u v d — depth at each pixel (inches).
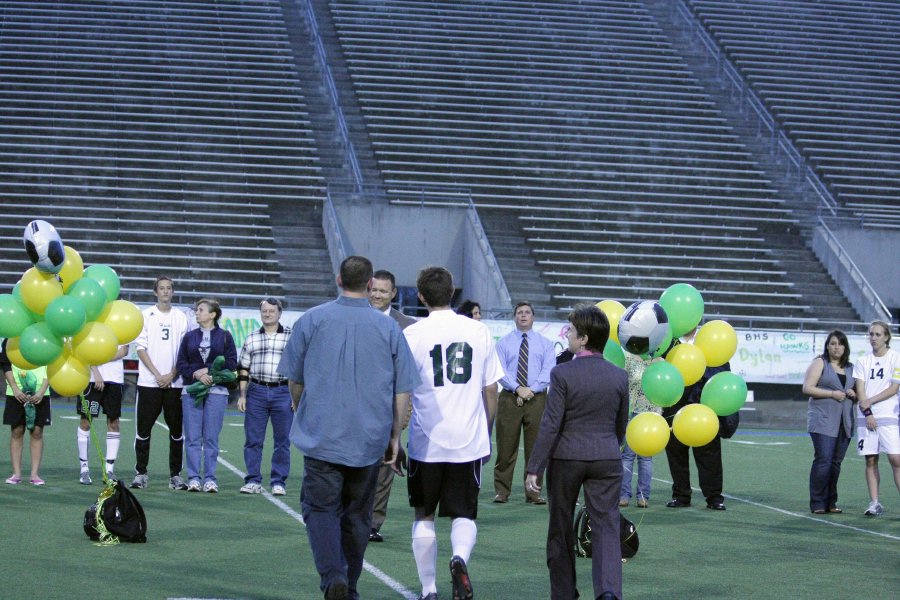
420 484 296.8
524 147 1395.2
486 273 1149.1
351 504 282.0
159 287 515.5
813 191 1391.5
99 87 1396.4
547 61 1601.9
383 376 279.1
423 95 1469.0
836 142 1489.9
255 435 505.7
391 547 388.8
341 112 1395.2
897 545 426.9
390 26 1646.2
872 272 1291.8
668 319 347.9
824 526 471.5
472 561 369.4
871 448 507.2
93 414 510.6
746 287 1221.1
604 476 287.1
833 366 518.6
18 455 506.9
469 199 1230.3
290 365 282.4
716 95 1583.4
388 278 379.6
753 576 357.7
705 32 1726.1
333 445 272.5
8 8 1539.1
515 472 644.7
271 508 461.4
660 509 512.1
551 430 286.0
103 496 378.0
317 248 1208.8
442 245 1224.8
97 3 1582.2
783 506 531.8
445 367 296.7
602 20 1733.5
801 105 1576.0
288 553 366.0
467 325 302.2
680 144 1449.3
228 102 1412.4
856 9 1866.4
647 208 1312.7
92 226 1179.3
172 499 479.2
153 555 356.2
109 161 1270.9
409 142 1386.6
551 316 1128.8
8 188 1205.7
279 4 1665.8
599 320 294.7
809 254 1283.2
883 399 505.7
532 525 446.9
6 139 1278.3
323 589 267.3
